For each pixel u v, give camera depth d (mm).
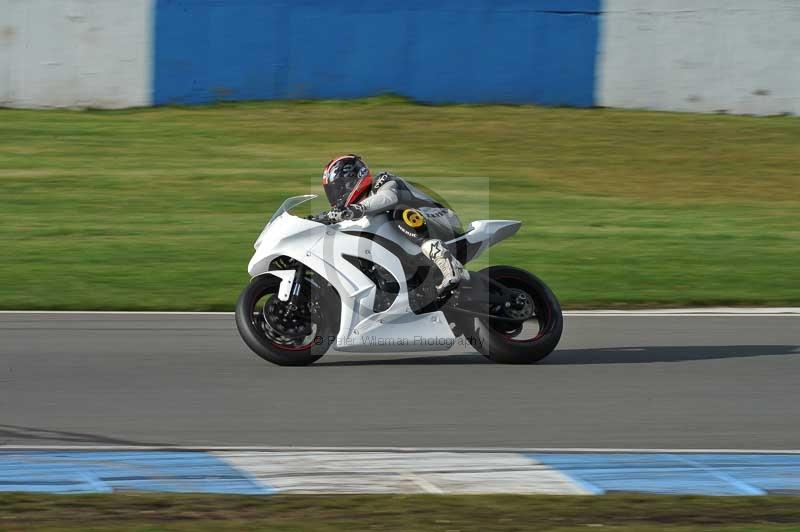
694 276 39438
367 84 64188
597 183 55125
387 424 21688
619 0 63500
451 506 16656
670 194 53844
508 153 58375
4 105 62719
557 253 42719
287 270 25734
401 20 63531
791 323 32656
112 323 31297
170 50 62719
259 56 63250
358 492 17422
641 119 63781
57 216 46938
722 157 59344
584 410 22922
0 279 37031
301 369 26094
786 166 58562
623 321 32719
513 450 20031
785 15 63719
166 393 23844
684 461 19469
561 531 15516
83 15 62125
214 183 52656
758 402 23828
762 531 15539
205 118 62406
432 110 63719
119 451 19641
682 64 64062
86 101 62938
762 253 43469
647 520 16125
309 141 59094
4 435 20594
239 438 20672
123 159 55938
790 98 64375
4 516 15883
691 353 28406
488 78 64188
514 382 25062
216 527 15453
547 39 63781
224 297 35250
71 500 16703
